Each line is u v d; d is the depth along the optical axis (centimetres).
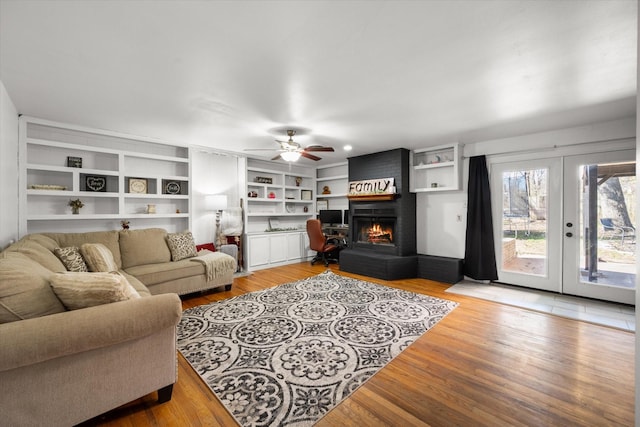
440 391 186
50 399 140
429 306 346
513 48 188
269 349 241
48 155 363
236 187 562
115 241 373
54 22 160
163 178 446
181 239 425
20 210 328
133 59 203
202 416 165
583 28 166
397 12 152
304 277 502
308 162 663
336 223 656
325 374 205
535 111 308
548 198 396
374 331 276
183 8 149
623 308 335
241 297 386
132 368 163
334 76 228
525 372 207
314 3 145
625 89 251
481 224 445
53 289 160
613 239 353
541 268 405
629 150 336
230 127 370
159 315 166
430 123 351
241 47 188
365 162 560
